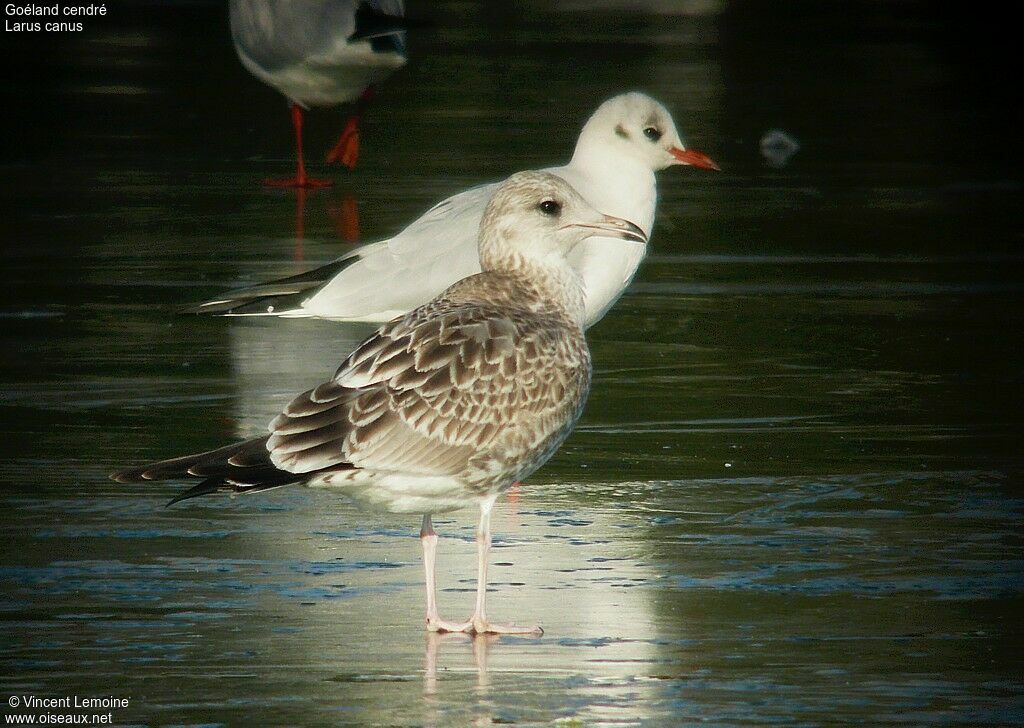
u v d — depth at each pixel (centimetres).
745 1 4481
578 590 959
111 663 848
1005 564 998
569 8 4297
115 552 1014
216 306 1427
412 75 3291
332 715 788
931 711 795
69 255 1939
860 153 2662
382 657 860
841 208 2256
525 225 980
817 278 1861
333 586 965
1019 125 2917
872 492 1140
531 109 2944
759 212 2230
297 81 2334
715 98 3083
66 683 822
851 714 790
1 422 1291
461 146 2634
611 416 1337
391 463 894
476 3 4391
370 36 2295
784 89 3198
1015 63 3556
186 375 1438
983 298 1767
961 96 3184
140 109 3005
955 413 1343
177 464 873
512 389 920
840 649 869
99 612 916
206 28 3975
